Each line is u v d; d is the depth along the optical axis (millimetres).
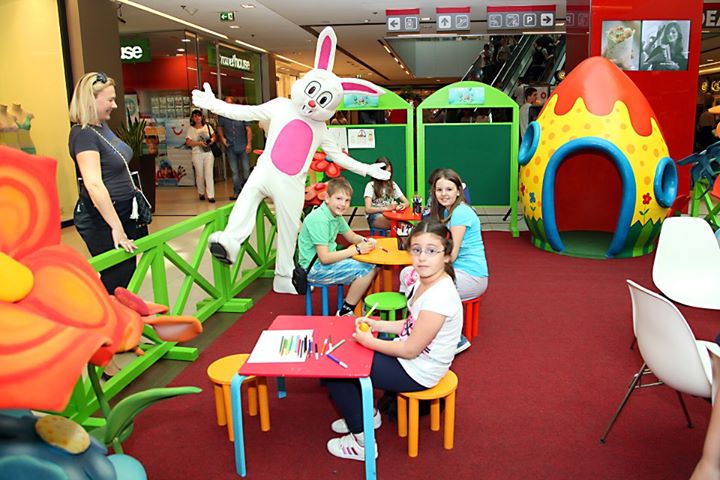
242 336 4023
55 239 1511
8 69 7988
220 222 4680
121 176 3373
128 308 1615
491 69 13914
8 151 1433
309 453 2584
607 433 2627
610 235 6977
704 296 3352
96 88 3172
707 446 1290
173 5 9578
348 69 21609
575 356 3584
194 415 2943
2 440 1396
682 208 7156
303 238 4004
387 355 2447
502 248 6566
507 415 2893
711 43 15125
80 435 1479
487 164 7391
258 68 16500
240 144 10469
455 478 2383
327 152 5523
